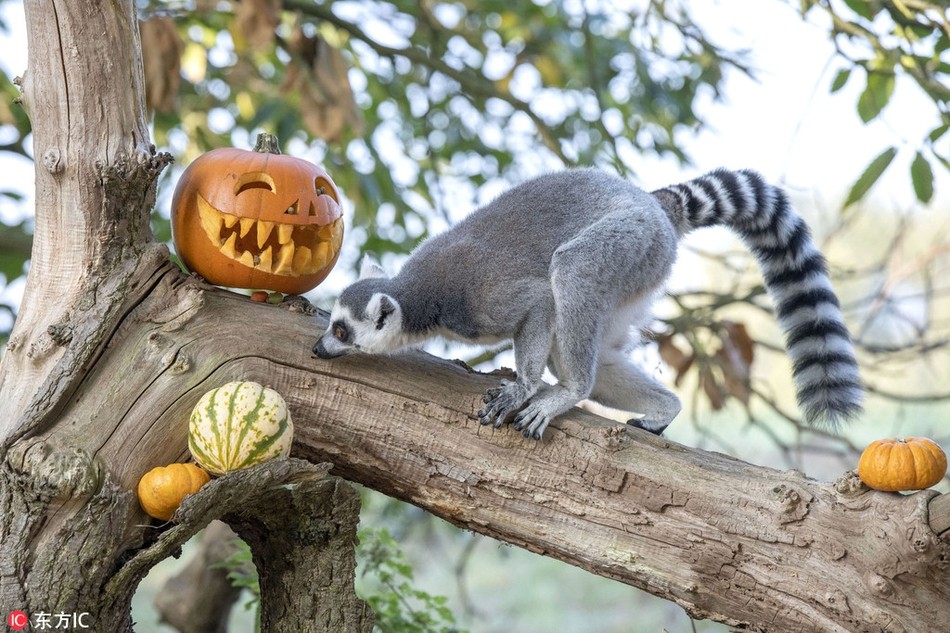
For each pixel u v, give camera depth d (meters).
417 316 5.30
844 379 5.70
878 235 13.06
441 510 4.65
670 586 4.35
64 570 3.88
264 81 9.22
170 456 4.24
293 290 4.91
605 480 4.45
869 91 5.56
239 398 4.02
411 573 5.75
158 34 6.78
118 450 4.12
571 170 6.02
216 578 6.62
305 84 7.44
